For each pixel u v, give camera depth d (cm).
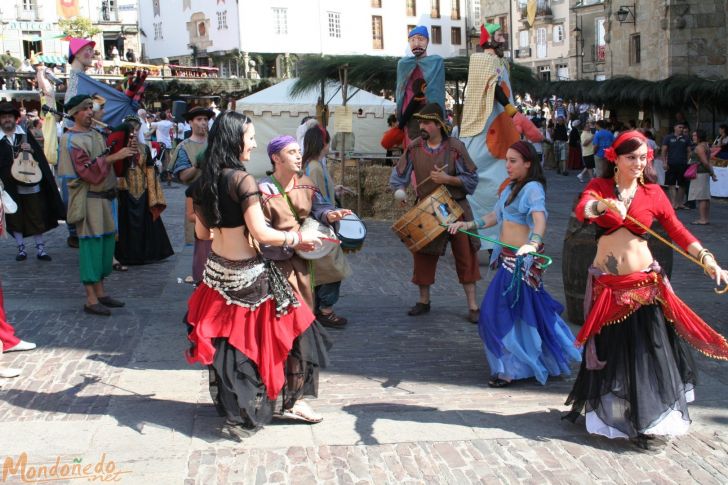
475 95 979
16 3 5466
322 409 510
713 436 473
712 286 912
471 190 726
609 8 3105
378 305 810
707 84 2128
